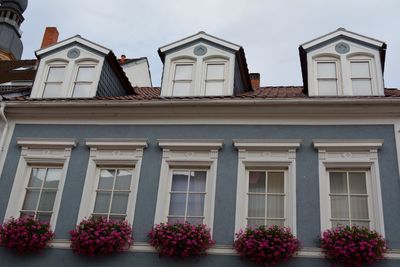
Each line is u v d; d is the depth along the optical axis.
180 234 10.38
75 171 11.96
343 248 9.76
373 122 11.40
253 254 10.04
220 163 11.52
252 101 11.65
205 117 12.13
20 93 13.98
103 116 12.56
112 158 11.96
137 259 10.67
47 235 11.01
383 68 13.15
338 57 12.52
